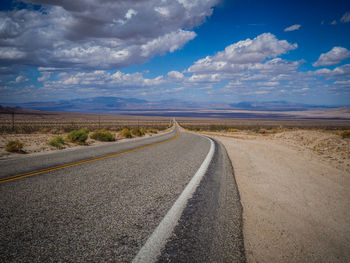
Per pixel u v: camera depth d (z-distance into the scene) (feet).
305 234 7.91
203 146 38.78
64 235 7.07
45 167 17.84
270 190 13.07
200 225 8.13
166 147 35.55
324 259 6.48
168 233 7.43
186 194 11.68
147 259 5.94
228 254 6.41
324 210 10.28
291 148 35.14
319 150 32.83
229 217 8.98
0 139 43.52
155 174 16.16
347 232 8.26
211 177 15.79
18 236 6.91
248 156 27.32
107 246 6.53
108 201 10.28
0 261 5.62
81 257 5.96
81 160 21.43
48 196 10.75
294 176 16.75
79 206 9.55
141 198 10.85
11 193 11.10
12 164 19.13
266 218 9.12
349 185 14.90
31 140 43.60
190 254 6.27
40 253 6.07
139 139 54.95
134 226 7.87
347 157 26.27
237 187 13.70
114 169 17.48
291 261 6.29
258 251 6.71
